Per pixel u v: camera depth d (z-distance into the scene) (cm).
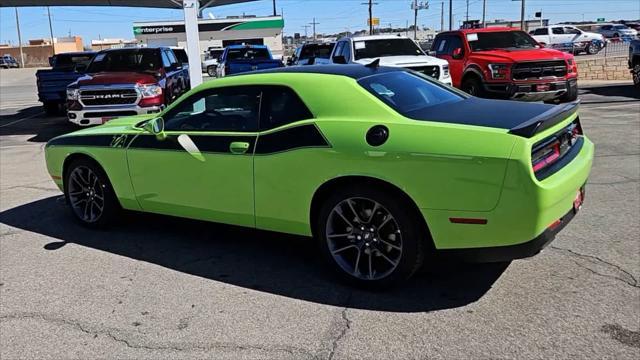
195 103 465
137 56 1282
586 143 432
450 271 422
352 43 1285
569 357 302
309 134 394
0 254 500
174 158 470
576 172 369
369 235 387
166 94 1201
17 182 795
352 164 372
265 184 419
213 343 334
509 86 1152
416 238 368
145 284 424
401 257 374
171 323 361
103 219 551
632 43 1709
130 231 555
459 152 339
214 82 461
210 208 458
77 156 555
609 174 684
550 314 348
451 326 341
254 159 420
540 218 332
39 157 1005
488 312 356
